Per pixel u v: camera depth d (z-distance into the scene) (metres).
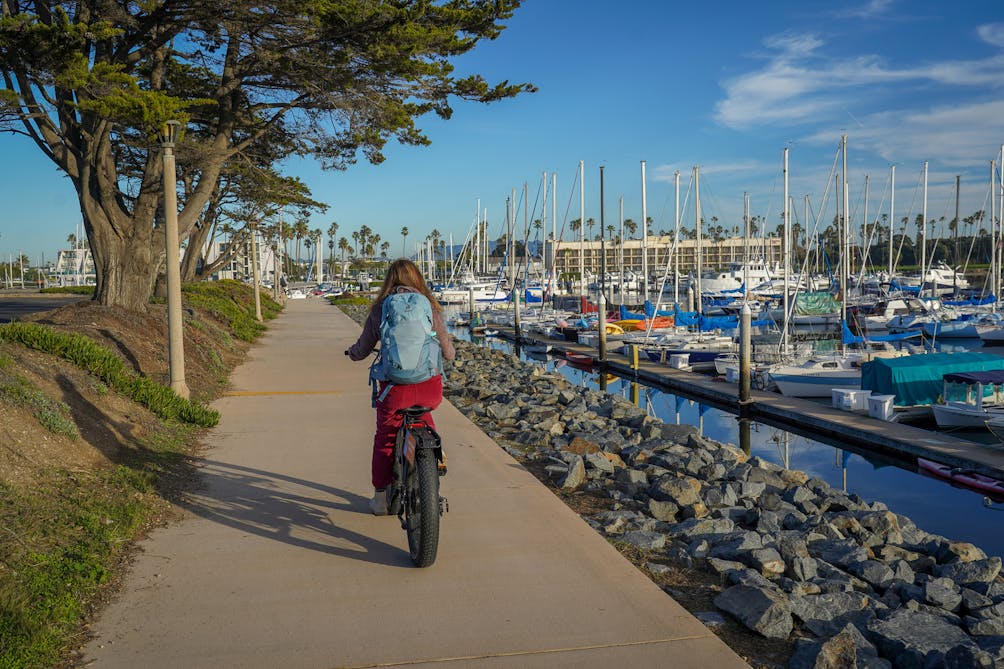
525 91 19.27
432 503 4.94
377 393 5.60
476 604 4.56
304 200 32.38
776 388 24.81
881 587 5.82
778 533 6.71
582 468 8.24
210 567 5.11
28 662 3.68
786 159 31.86
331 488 7.14
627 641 4.11
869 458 17.03
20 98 14.17
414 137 20.73
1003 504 12.92
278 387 14.38
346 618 4.34
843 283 34.22
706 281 80.62
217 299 31.20
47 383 8.23
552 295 60.78
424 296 5.58
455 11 16.78
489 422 12.62
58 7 12.91
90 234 17.17
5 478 5.75
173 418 9.95
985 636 4.75
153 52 17.75
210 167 18.91
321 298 90.56
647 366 31.61
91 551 5.07
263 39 17.11
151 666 3.76
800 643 4.11
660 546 6.00
